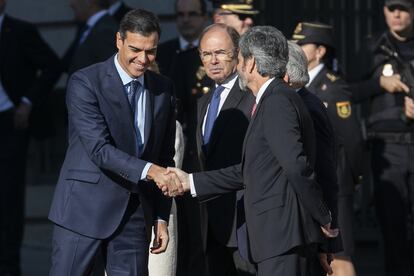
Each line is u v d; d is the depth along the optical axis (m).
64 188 13.70
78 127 13.47
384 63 18.81
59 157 24.61
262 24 21.44
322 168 13.91
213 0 18.39
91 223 13.56
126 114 13.56
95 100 13.49
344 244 16.97
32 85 21.20
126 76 13.61
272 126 12.98
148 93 13.76
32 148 24.61
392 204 18.77
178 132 15.38
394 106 18.69
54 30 24.05
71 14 23.89
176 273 16.14
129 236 13.78
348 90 17.22
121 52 13.45
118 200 13.61
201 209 15.11
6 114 20.88
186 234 16.84
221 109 15.05
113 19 19.80
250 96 14.95
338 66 17.64
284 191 13.12
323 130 14.02
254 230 13.25
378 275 20.00
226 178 13.89
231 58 15.06
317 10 21.47
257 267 13.52
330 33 17.19
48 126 21.38
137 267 13.78
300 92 14.17
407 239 18.84
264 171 13.15
